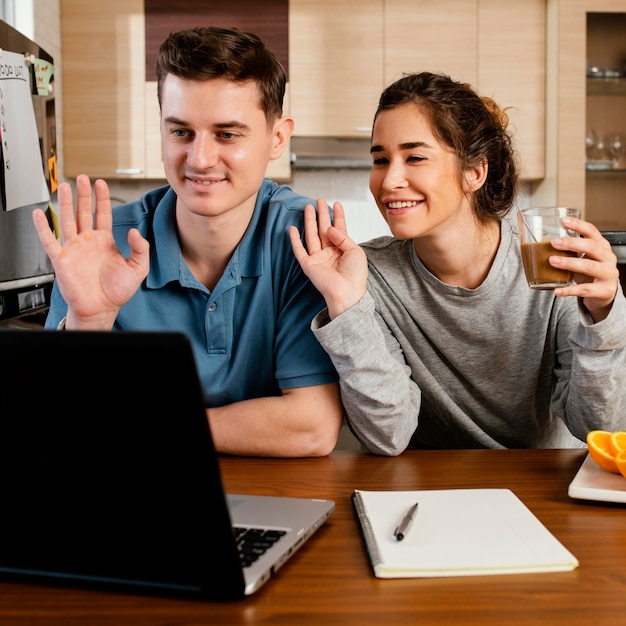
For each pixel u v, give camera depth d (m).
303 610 0.68
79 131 4.15
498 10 4.23
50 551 0.72
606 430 1.35
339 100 4.21
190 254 1.42
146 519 0.68
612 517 0.93
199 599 0.71
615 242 3.51
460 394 1.61
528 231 1.21
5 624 0.66
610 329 1.24
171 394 0.62
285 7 4.20
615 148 4.20
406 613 0.67
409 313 1.56
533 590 0.72
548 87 4.25
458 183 1.41
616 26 4.17
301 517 0.88
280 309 1.40
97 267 1.25
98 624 0.66
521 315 1.51
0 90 2.02
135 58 4.15
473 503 0.94
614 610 0.67
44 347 0.63
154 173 4.18
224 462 1.24
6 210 2.04
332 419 1.28
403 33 4.20
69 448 0.66
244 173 1.27
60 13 4.14
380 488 1.07
